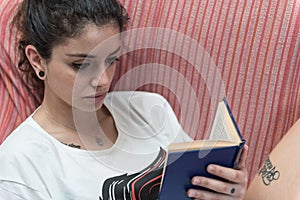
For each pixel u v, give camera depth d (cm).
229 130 96
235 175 96
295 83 129
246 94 131
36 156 108
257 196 117
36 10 102
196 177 94
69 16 98
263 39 128
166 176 92
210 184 96
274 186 115
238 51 129
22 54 116
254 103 131
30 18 103
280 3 128
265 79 129
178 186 95
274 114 130
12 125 126
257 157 133
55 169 108
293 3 128
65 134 112
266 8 128
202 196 98
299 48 127
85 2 99
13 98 126
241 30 129
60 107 110
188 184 96
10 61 124
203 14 129
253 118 132
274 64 129
